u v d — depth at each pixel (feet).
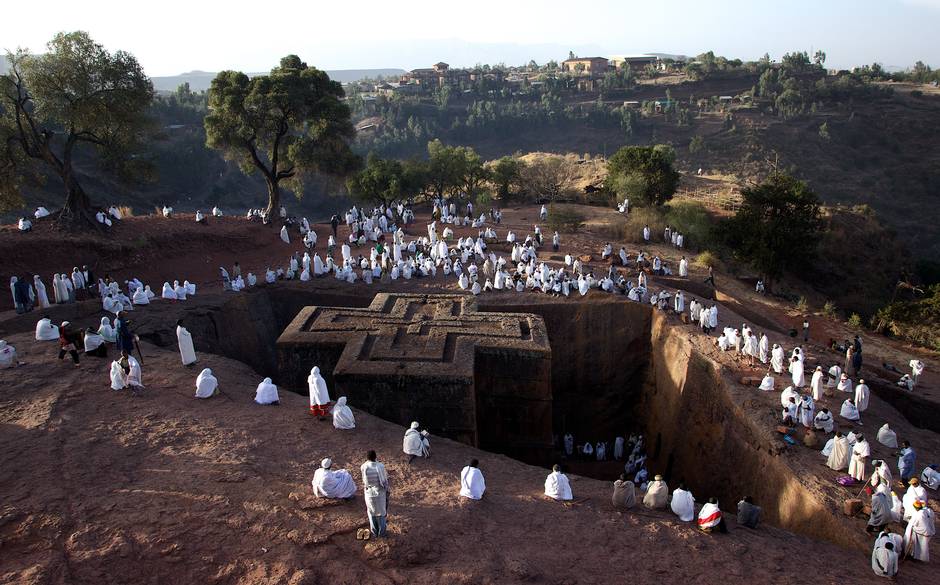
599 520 51.03
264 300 110.93
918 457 65.72
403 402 75.61
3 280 104.22
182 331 72.33
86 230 121.60
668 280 126.00
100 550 40.09
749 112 540.52
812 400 73.31
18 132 119.55
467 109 612.29
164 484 48.16
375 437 61.41
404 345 82.84
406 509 48.47
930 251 331.98
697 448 85.35
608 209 202.59
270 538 42.83
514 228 168.76
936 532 52.80
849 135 481.87
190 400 64.85
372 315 93.25
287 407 66.18
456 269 120.57
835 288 197.57
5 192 120.57
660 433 99.71
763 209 165.89
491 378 84.84
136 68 126.62
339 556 41.88
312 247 140.77
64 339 70.23
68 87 118.93
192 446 54.75
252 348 106.01
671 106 565.94
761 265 160.25
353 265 124.77
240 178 441.27
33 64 114.83
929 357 116.26
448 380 74.33
